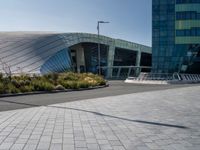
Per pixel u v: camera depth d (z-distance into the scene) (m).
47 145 7.47
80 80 35.03
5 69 43.72
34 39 63.22
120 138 8.31
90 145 7.54
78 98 20.03
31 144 7.54
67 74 37.28
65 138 8.22
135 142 7.89
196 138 8.36
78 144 7.62
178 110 13.71
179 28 65.12
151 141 8.01
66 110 13.65
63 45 66.00
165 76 57.62
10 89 23.08
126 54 95.88
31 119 11.10
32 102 17.44
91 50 83.31
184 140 8.12
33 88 25.30
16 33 68.94
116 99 18.84
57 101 18.03
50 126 9.82
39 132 8.90
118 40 89.88
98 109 14.03
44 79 30.34
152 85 39.69
